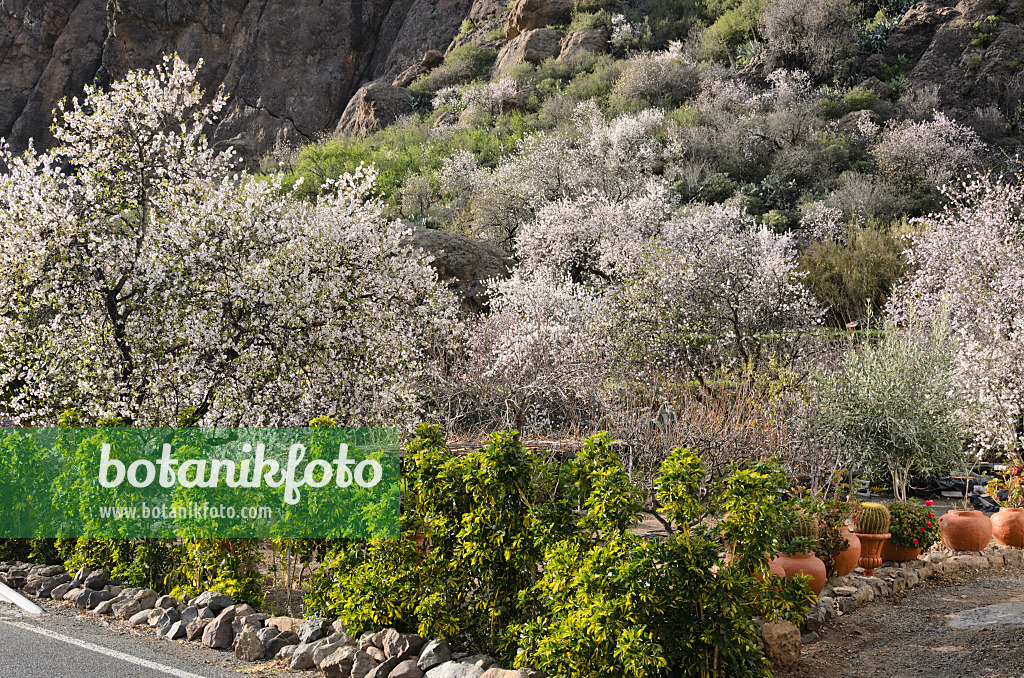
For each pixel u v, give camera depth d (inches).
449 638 194.7
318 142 1861.5
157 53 2127.2
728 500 163.0
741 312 555.5
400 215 1135.0
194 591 235.6
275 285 335.3
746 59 1530.5
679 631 154.6
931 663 191.2
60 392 333.7
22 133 2145.7
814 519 240.2
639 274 578.9
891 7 1499.8
